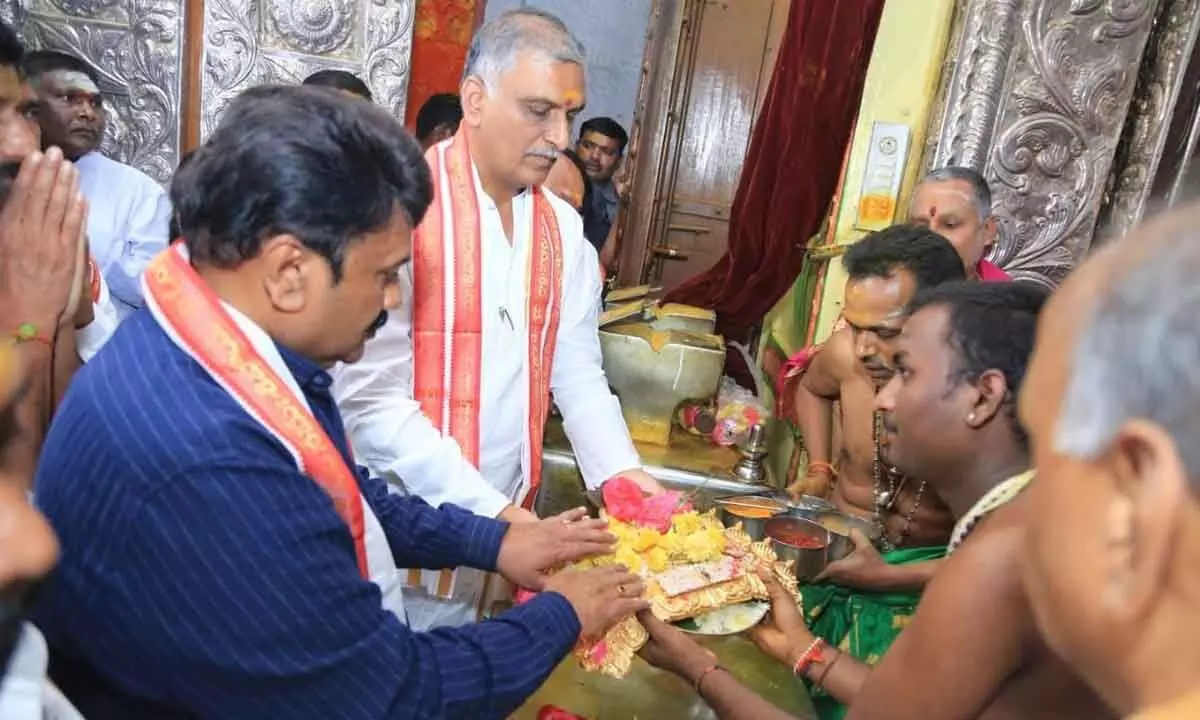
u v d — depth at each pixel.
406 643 0.80
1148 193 2.29
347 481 0.82
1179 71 2.22
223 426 0.71
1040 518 0.42
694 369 1.93
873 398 1.62
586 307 1.67
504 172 1.44
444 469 1.32
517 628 0.90
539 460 1.60
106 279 2.45
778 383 2.12
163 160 2.80
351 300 0.78
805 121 2.82
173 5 2.70
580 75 1.40
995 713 0.74
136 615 0.69
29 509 0.46
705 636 1.14
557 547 1.11
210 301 0.76
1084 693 0.68
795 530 1.37
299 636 0.71
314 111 0.73
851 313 1.42
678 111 4.29
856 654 1.32
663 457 1.88
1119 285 0.37
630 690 1.10
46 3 2.67
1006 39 2.26
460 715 0.82
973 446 0.91
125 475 0.68
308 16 2.75
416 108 3.28
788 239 2.93
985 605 0.70
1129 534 0.36
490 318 1.47
